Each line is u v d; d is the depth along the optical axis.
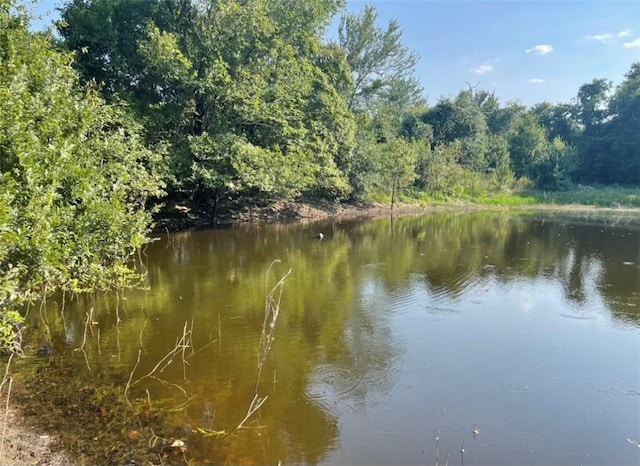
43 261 6.61
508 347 8.28
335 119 27.52
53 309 9.53
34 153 7.38
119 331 8.50
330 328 9.06
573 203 41.69
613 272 14.23
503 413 6.07
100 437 5.23
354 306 10.46
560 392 6.66
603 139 52.12
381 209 32.88
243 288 11.70
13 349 6.83
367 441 5.39
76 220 7.92
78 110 10.27
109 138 12.78
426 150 38.69
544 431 5.68
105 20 19.67
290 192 23.47
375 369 7.30
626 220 29.84
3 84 8.70
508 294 11.68
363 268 14.39
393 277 13.27
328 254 16.55
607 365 7.58
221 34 20.59
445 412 6.07
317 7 24.28
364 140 32.09
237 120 21.94
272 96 22.39
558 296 11.56
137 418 5.66
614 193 44.81
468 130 47.12
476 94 59.22
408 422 5.82
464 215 31.98
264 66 21.41
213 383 6.64
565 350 8.18
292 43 25.11
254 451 5.11
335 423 5.74
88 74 19.92
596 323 9.61
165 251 16.33
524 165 47.81
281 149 23.81
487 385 6.84
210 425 5.57
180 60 18.97
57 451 4.92
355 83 39.38
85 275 8.72
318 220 26.83
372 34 39.06
